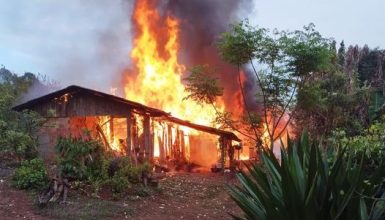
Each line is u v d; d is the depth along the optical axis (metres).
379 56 21.45
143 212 11.77
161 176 17.83
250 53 17.09
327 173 4.85
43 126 18.92
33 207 10.94
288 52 16.50
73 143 13.58
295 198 4.61
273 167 5.11
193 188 15.88
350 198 4.46
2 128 16.06
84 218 10.53
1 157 16.20
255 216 4.95
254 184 5.13
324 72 19.39
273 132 17.22
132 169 14.23
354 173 4.55
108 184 13.23
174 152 22.56
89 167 13.58
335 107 18.12
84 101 19.59
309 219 4.56
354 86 18.94
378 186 4.96
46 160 17.77
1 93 21.17
